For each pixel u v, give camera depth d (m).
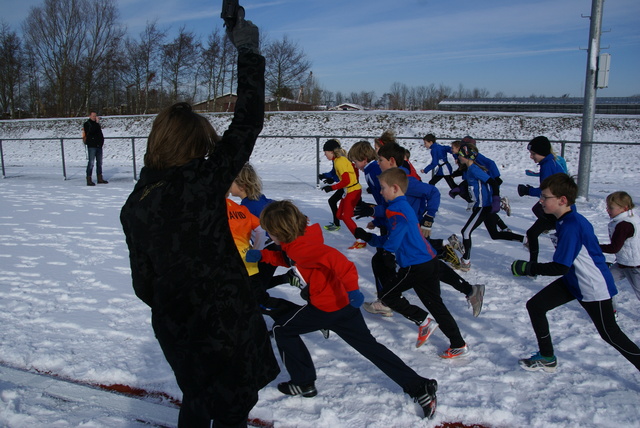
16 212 9.16
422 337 3.54
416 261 3.36
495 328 4.00
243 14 2.03
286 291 5.01
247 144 1.96
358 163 5.24
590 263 2.96
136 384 3.21
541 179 6.08
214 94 42.72
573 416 2.80
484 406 2.89
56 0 43.06
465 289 3.67
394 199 3.42
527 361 3.32
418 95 66.38
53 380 3.26
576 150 19.23
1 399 3.04
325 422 2.78
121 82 45.97
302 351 2.99
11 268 5.72
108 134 28.16
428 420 2.77
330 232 7.50
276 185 12.52
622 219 3.91
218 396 1.91
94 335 3.92
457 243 5.15
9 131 30.33
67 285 5.12
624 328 3.96
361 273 5.49
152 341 3.81
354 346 2.94
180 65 43.06
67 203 10.14
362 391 3.07
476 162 5.88
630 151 18.45
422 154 20.09
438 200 4.51
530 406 2.91
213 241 1.85
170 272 1.81
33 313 4.38
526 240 4.70
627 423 2.73
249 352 1.94
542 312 3.19
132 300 4.70
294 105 44.88
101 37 44.69
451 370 3.34
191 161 1.86
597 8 9.50
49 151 25.06
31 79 48.50
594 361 3.43
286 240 2.85
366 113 25.89
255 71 2.01
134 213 1.82
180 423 2.04
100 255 6.28
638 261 3.94
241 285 1.93
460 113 24.55
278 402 2.99
